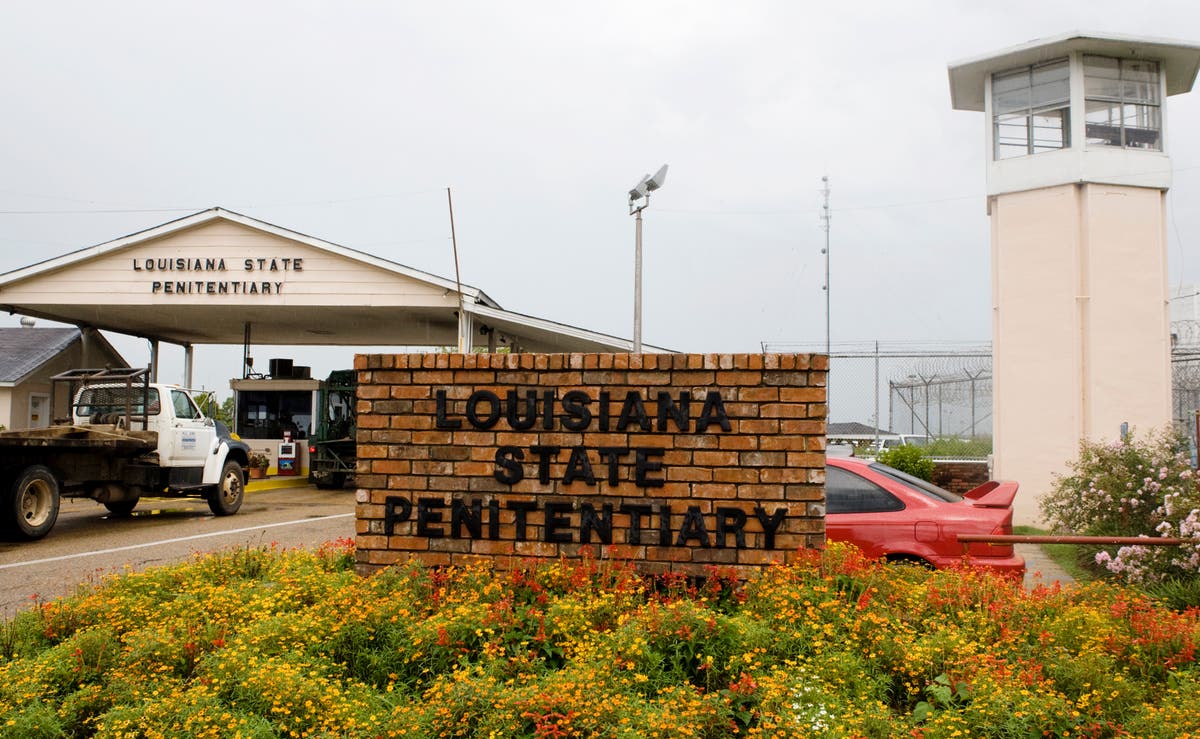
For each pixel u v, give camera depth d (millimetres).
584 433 5449
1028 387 14883
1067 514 11039
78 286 21859
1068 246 14633
